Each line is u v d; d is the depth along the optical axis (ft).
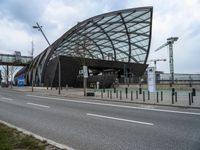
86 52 206.49
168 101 69.87
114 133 30.25
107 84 192.13
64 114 47.57
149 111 51.31
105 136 28.71
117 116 44.37
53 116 45.03
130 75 253.24
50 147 22.95
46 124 36.86
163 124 35.86
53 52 243.19
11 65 310.86
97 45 258.78
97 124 36.45
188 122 37.45
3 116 45.70
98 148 23.80
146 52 253.65
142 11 193.06
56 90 155.63
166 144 24.79
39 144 23.82
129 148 23.59
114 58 276.21
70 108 57.82
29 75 315.17
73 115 46.09
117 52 270.05
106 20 208.74
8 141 24.38
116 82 198.08
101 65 236.43
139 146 24.22
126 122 37.91
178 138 27.22
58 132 31.24
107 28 223.71
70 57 209.15
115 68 254.68
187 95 90.74
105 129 32.71
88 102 74.02
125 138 27.55
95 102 73.97
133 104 67.10
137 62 271.28
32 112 51.01
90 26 220.43
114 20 208.23
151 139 26.96
